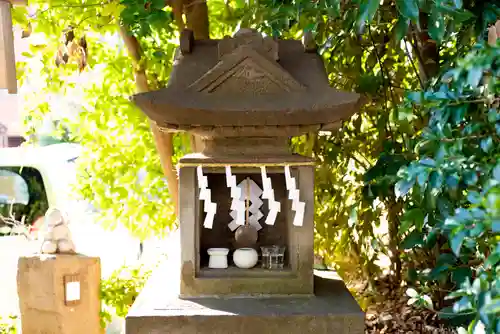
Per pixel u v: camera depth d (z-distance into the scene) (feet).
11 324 11.21
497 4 6.99
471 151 5.89
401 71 10.26
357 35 9.15
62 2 10.39
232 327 6.72
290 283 7.48
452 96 5.50
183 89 7.09
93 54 12.23
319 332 6.75
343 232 10.64
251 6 9.49
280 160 7.29
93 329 10.12
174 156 12.50
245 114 6.81
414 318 11.05
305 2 8.07
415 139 8.21
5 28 6.84
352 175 11.34
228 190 8.41
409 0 5.82
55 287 9.55
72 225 15.52
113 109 12.01
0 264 14.80
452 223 4.60
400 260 12.10
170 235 13.69
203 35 10.76
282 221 8.40
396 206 9.87
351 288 11.49
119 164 12.22
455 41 9.70
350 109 6.86
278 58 7.38
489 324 4.37
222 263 7.72
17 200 15.69
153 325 6.68
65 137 16.99
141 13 8.33
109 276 11.86
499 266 4.64
